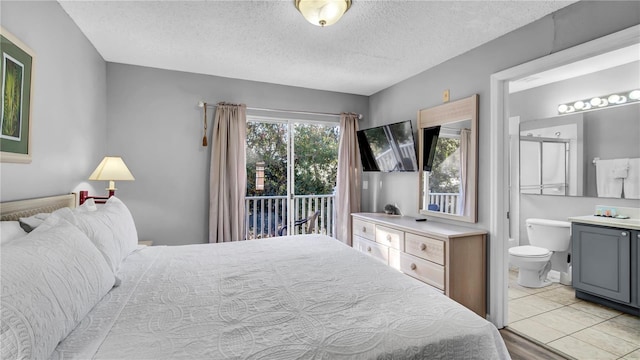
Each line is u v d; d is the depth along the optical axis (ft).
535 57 7.29
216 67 10.77
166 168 11.03
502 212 8.24
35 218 4.77
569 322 8.43
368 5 6.72
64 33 7.07
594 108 10.94
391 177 12.74
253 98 12.27
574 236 10.08
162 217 10.99
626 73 10.21
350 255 6.51
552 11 6.89
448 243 7.91
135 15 7.25
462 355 3.38
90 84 8.80
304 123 13.41
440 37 8.25
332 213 14.21
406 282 4.92
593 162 10.96
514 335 7.75
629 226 8.66
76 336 3.19
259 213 12.79
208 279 5.01
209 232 11.36
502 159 8.23
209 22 7.57
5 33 4.88
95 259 4.02
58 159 6.87
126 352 2.91
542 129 12.48
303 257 6.35
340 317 3.70
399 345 3.20
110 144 10.32
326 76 11.65
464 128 9.10
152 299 4.18
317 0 6.19
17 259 2.94
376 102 13.83
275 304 4.06
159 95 10.91
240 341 3.15
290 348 3.05
